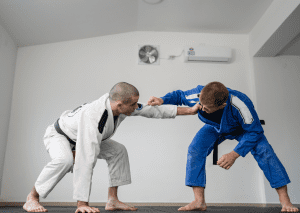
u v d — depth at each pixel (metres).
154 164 3.52
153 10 3.45
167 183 3.46
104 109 1.52
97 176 3.43
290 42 3.54
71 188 3.38
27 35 3.56
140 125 3.64
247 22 3.73
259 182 3.50
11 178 3.39
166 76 3.82
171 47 3.94
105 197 3.38
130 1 3.23
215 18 3.65
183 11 3.49
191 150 1.95
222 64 3.91
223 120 1.75
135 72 3.82
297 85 3.78
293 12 2.82
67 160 1.56
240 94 1.74
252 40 3.89
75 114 1.64
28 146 3.50
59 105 3.67
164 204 3.29
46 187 1.54
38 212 1.56
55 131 1.70
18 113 3.60
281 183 1.69
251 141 1.69
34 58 3.79
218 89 1.54
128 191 3.42
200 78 3.83
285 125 3.64
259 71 3.82
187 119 3.68
